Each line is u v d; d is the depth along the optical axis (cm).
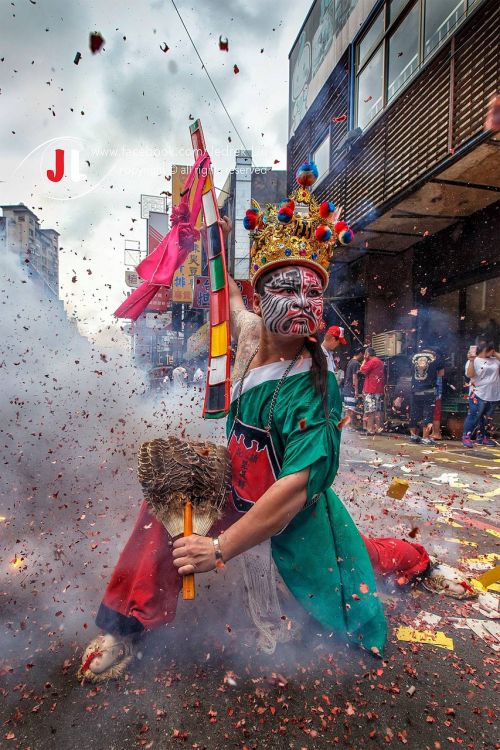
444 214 904
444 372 920
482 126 641
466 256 928
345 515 201
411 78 798
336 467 167
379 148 896
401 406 991
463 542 312
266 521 153
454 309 975
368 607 184
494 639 202
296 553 180
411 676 175
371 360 922
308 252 175
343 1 1084
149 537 177
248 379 188
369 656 184
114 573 177
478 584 250
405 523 352
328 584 181
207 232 222
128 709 155
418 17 824
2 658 178
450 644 197
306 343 182
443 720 155
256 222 188
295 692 165
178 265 245
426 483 481
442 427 880
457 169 716
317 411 167
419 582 244
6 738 143
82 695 161
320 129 1194
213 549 151
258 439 181
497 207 845
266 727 150
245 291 239
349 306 1297
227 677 169
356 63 1038
